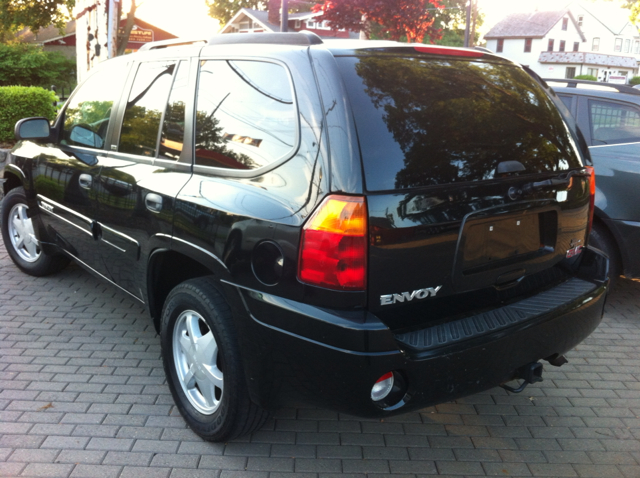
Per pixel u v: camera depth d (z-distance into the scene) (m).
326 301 2.30
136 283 3.44
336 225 2.24
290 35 2.72
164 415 3.25
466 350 2.41
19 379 3.56
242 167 2.66
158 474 2.77
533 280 2.97
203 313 2.78
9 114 9.02
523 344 2.61
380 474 2.83
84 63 9.08
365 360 2.24
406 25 26.59
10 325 4.28
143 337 4.17
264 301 2.44
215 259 2.66
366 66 2.50
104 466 2.81
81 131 4.04
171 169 3.07
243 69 2.81
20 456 2.86
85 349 3.97
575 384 3.75
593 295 2.94
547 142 2.87
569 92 5.16
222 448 2.98
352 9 26.61
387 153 2.30
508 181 2.59
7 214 5.14
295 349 2.38
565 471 2.90
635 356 4.16
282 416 3.29
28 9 23.22
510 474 2.86
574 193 2.96
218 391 3.01
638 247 4.55
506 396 3.58
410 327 2.46
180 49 3.31
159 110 3.28
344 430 3.18
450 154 2.45
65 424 3.13
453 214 2.41
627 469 2.93
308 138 2.39
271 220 2.41
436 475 2.84
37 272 5.09
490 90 2.80
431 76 2.65
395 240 2.28
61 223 4.23
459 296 2.64
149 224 3.12
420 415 3.35
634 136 4.72
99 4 8.86
